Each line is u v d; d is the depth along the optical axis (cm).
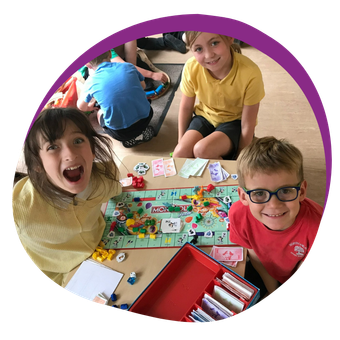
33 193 104
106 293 110
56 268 120
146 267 115
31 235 107
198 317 95
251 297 98
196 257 114
